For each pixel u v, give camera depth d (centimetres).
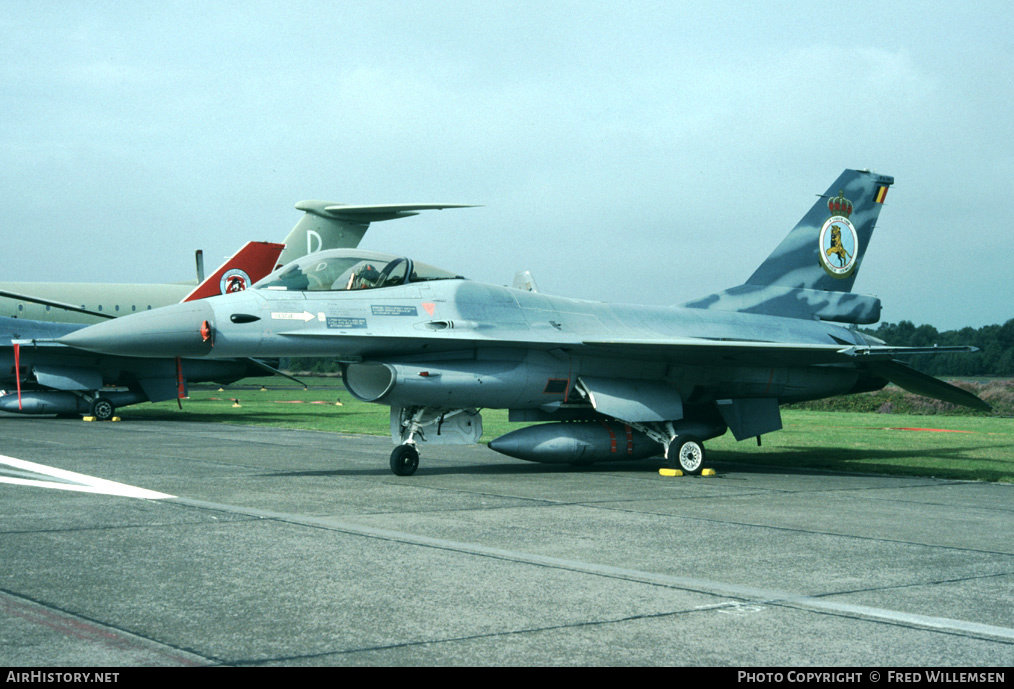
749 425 1595
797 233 1722
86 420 2552
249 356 1214
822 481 1279
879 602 557
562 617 510
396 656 437
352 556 665
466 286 1336
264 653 439
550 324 1367
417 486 1122
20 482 1088
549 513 902
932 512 967
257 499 967
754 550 723
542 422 1480
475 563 649
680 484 1206
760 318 1659
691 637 476
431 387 1236
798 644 466
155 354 1180
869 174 1792
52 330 2520
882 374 1633
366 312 1253
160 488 1049
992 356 9081
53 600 528
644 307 1542
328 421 2600
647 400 1376
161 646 446
